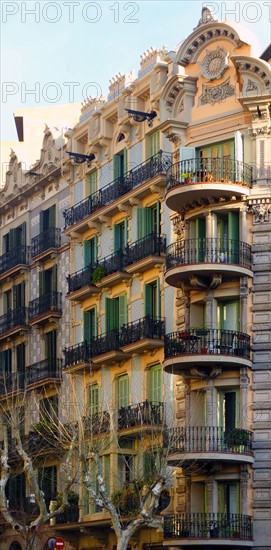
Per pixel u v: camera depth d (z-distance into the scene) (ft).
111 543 238.89
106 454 232.94
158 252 231.30
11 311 286.87
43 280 276.82
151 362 232.53
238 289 216.33
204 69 226.99
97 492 216.54
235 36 222.69
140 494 208.95
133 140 246.06
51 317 268.00
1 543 275.59
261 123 218.59
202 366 215.10
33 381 269.23
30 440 259.39
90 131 259.80
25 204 290.76
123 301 243.60
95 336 251.60
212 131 223.71
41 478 258.57
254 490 209.97
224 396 216.74
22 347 284.82
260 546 207.92
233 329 217.36
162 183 231.91
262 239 216.74
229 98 223.30
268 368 213.05
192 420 217.97
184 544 209.97
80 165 264.93
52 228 272.92
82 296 254.68
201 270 214.07
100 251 253.85
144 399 232.73
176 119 227.40
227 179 216.74
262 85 217.77
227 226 220.43
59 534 251.39
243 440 210.38
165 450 200.75
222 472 213.05
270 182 217.56
